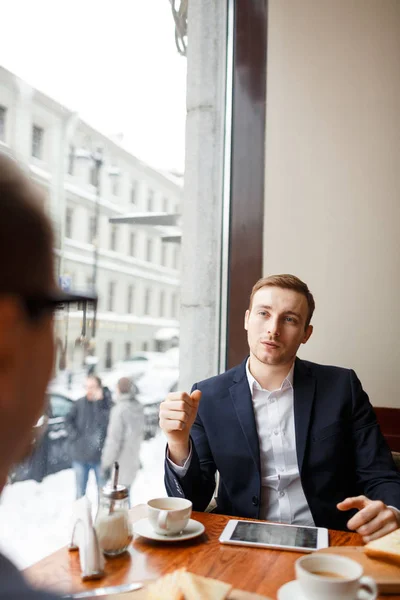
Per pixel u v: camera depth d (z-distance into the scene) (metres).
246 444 1.63
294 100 2.59
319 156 2.55
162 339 7.29
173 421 1.41
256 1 2.66
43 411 0.31
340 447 1.63
